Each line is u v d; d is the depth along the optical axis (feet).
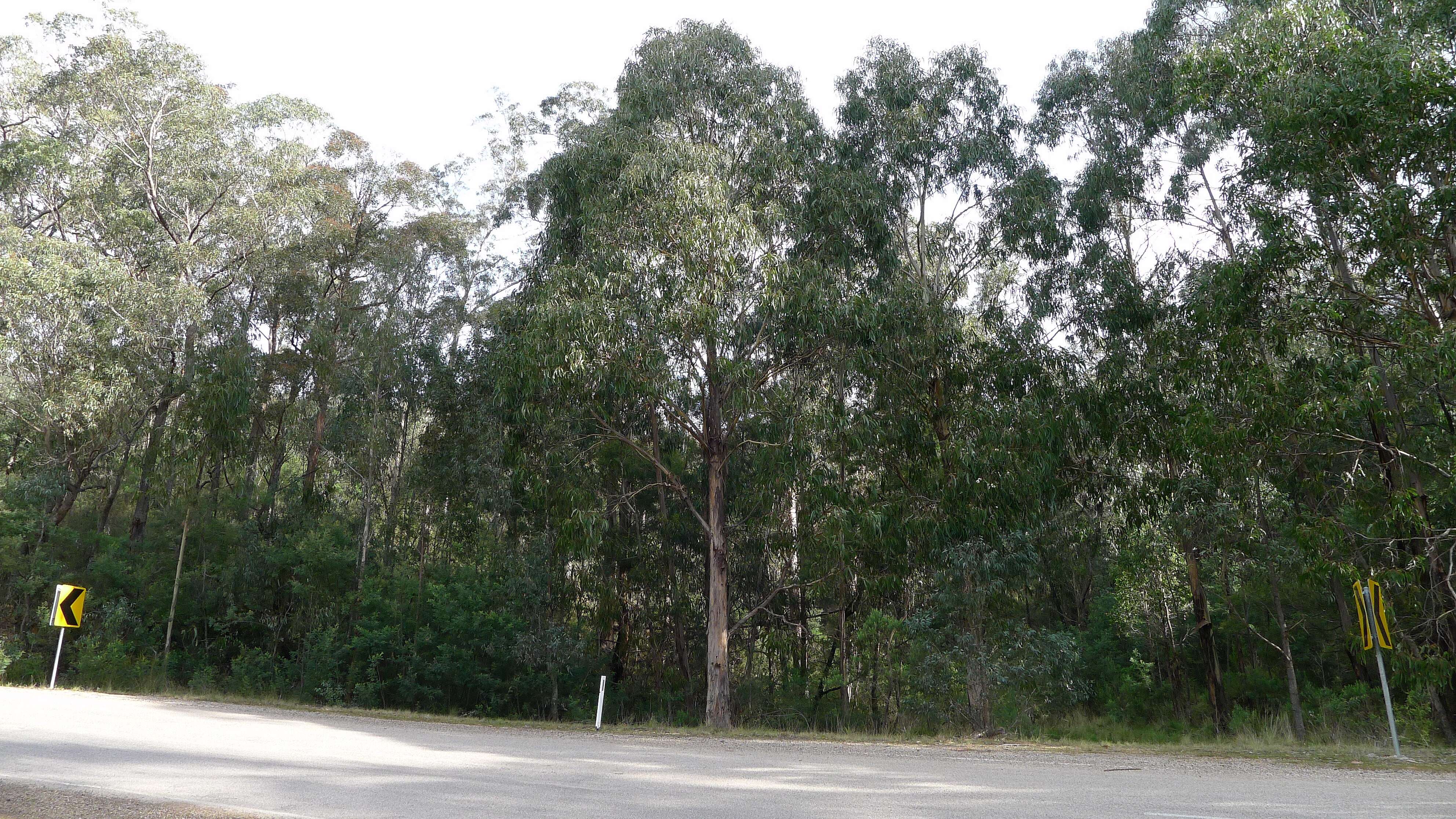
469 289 110.01
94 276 94.53
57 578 101.96
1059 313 83.92
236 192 113.70
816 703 96.17
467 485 99.09
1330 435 62.75
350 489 115.24
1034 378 78.48
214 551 104.37
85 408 96.84
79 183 104.63
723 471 78.07
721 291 66.13
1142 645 115.65
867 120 84.89
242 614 104.01
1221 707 80.69
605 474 94.84
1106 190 83.71
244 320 100.83
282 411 115.03
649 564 101.71
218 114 111.04
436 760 35.42
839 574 79.77
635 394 69.36
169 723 46.65
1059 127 87.45
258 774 29.35
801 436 71.46
